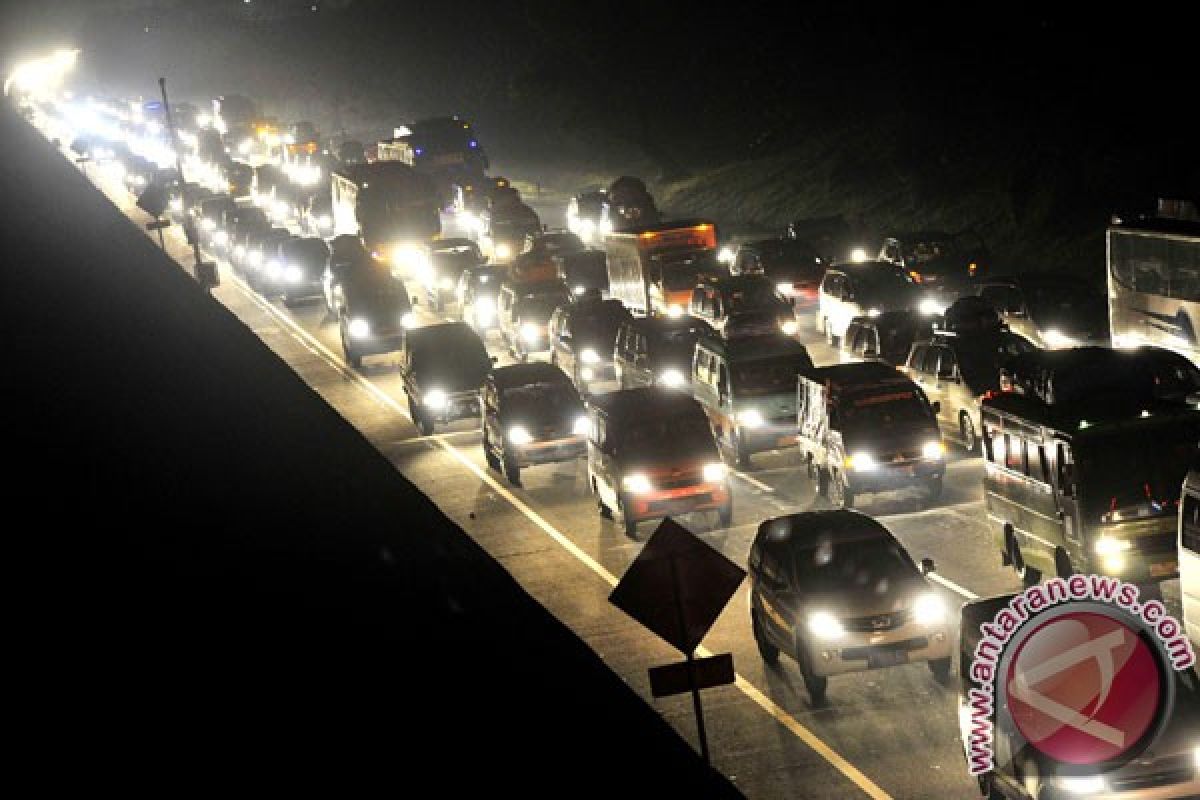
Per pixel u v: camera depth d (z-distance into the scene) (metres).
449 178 188.00
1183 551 45.16
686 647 33.50
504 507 69.00
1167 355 65.12
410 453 81.12
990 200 136.88
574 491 70.94
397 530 42.47
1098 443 47.44
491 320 114.81
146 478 49.91
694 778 28.70
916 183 148.50
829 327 102.50
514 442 72.25
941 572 54.34
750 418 72.50
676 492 61.75
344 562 40.06
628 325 89.19
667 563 33.56
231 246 156.75
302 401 60.34
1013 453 51.81
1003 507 52.88
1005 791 35.00
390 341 104.12
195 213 161.50
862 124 173.75
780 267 114.25
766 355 73.94
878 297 96.62
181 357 72.94
